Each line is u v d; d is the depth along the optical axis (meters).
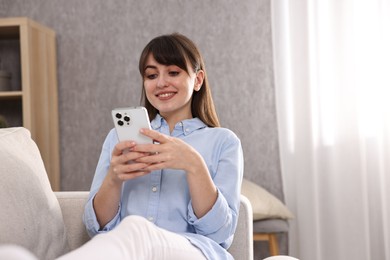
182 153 1.12
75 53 2.73
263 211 2.19
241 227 1.30
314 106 2.50
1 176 1.11
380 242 2.49
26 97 2.38
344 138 2.47
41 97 2.51
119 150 1.14
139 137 1.13
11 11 2.77
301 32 2.49
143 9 2.68
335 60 2.48
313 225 2.46
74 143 2.72
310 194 2.46
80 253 0.74
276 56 2.53
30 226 1.12
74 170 2.72
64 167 2.73
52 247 1.19
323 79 2.49
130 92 2.69
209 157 1.26
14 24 2.38
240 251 1.30
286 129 2.54
